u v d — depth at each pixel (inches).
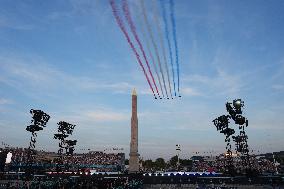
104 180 2207.2
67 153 2972.4
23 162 3412.9
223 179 2450.8
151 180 2637.8
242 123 2427.4
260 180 2303.2
